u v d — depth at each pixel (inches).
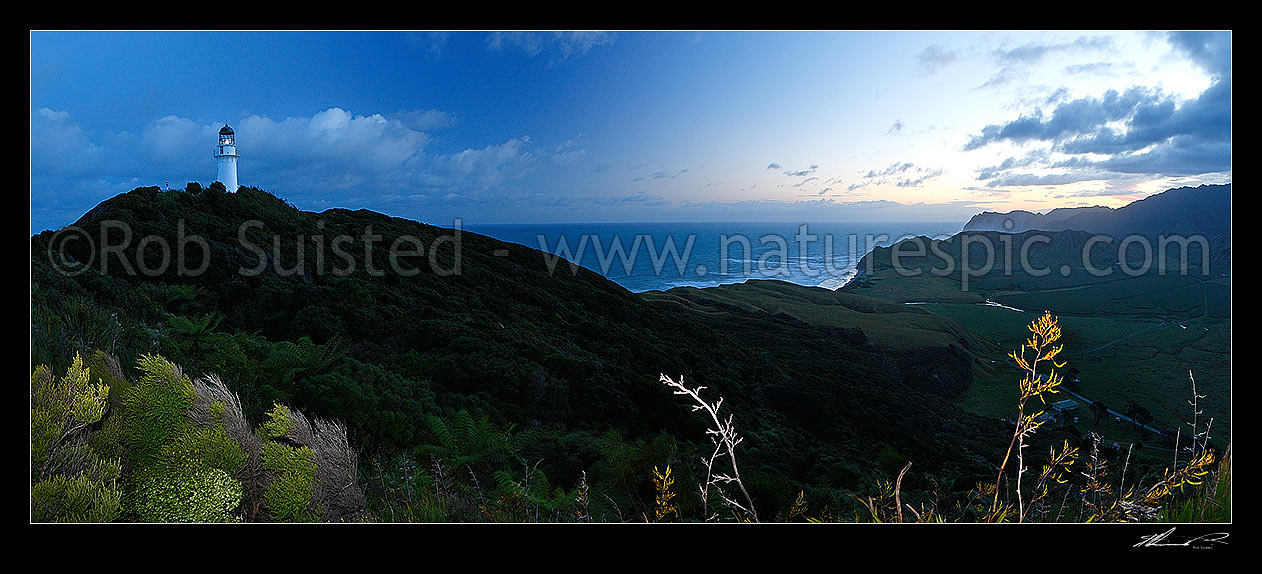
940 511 94.9
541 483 154.1
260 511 96.3
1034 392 73.0
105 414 99.4
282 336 475.5
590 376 482.0
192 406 103.1
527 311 866.8
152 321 335.6
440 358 444.5
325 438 116.6
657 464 161.6
